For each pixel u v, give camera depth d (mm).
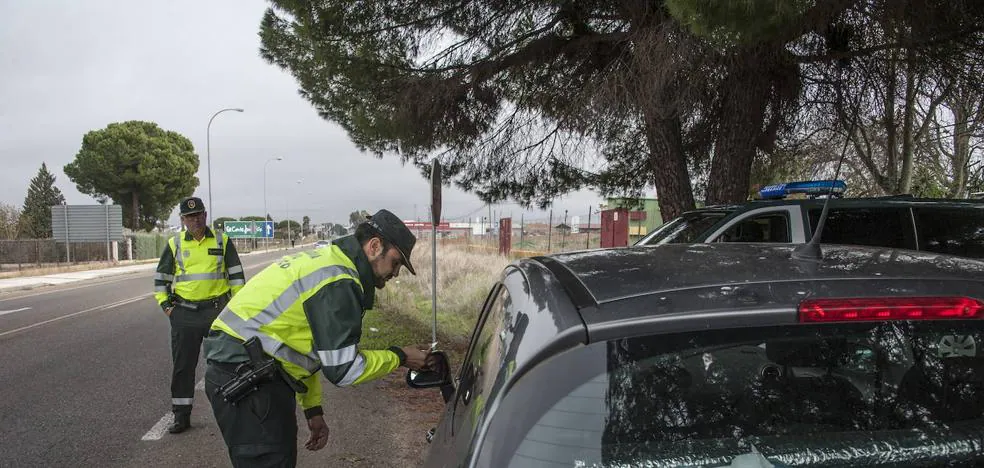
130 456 4305
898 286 1405
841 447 1283
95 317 11930
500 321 1817
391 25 7523
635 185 11188
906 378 1364
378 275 2406
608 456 1230
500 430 1265
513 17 7742
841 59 6621
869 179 13219
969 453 1294
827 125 8320
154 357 7773
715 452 1259
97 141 59656
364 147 9734
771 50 5988
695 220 5863
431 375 2434
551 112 8625
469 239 41219
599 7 7586
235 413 2348
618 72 6531
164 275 4766
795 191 5664
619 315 1353
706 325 1309
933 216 4855
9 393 6004
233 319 2396
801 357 1334
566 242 26312
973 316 1307
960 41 6195
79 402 5660
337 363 2182
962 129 10164
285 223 123188
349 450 4422
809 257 1716
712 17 4723
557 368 1308
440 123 8508
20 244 32719
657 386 1293
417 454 4340
